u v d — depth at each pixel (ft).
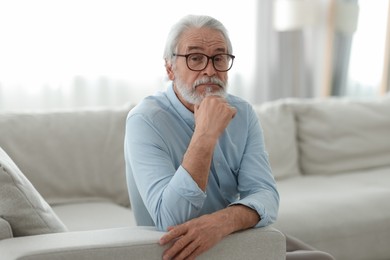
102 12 14.14
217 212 5.41
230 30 15.90
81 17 13.92
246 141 6.47
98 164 9.25
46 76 13.75
